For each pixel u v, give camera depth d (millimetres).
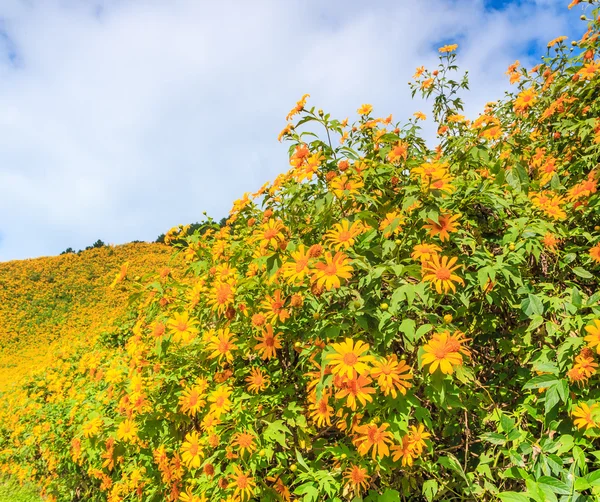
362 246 2236
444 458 1987
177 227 3381
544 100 3607
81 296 23812
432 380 1882
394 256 2244
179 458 2980
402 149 2670
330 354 1891
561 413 2066
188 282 3930
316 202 2344
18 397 7801
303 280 2172
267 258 2320
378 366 1860
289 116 2648
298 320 2568
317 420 2389
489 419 2125
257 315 2467
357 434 2105
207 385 2697
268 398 2523
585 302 2131
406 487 2117
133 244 31359
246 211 3354
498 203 2387
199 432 2928
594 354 1871
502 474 1961
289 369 2668
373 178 2445
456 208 2488
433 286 2098
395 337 2090
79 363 6883
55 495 5293
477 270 2242
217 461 2611
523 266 2553
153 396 3107
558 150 3391
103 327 8461
